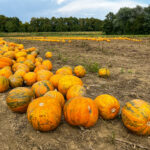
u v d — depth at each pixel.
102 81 2.30
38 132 1.18
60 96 1.41
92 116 1.13
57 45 6.56
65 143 1.08
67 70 2.10
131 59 3.93
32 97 1.44
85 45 6.53
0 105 1.57
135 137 1.14
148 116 1.08
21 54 3.08
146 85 2.14
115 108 1.27
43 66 2.36
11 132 1.19
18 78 1.95
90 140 1.11
